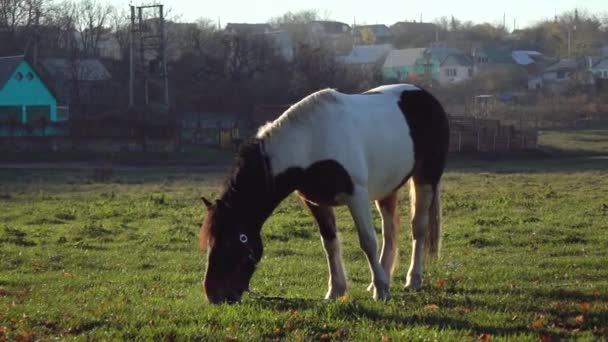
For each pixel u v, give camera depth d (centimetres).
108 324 749
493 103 7412
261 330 713
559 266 1156
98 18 7438
